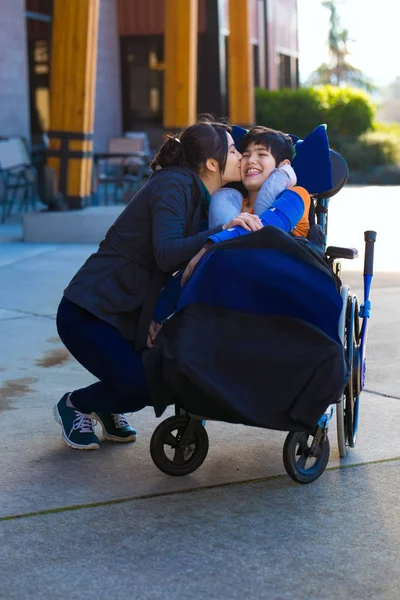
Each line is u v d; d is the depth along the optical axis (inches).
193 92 598.2
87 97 494.3
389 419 188.4
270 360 136.6
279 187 152.3
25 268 390.6
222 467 161.3
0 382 218.2
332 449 170.6
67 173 499.8
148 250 152.5
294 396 137.6
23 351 248.8
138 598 115.1
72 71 489.1
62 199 496.4
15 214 600.4
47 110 794.2
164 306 153.8
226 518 139.3
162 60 897.5
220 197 153.6
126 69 909.8
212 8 819.4
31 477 157.1
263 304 138.4
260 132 156.3
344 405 170.1
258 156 154.8
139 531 134.9
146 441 176.1
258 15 1077.1
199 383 133.4
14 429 183.5
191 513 141.3
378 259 400.2
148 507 143.9
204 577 120.3
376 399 202.4
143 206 151.6
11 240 487.5
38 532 134.8
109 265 153.6
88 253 436.8
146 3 893.8
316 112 1029.8
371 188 863.7
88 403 164.9
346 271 370.3
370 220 550.3
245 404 136.1
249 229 144.0
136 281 152.9
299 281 137.6
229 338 137.0
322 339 137.9
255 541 131.0
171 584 118.6
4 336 266.7
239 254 137.3
